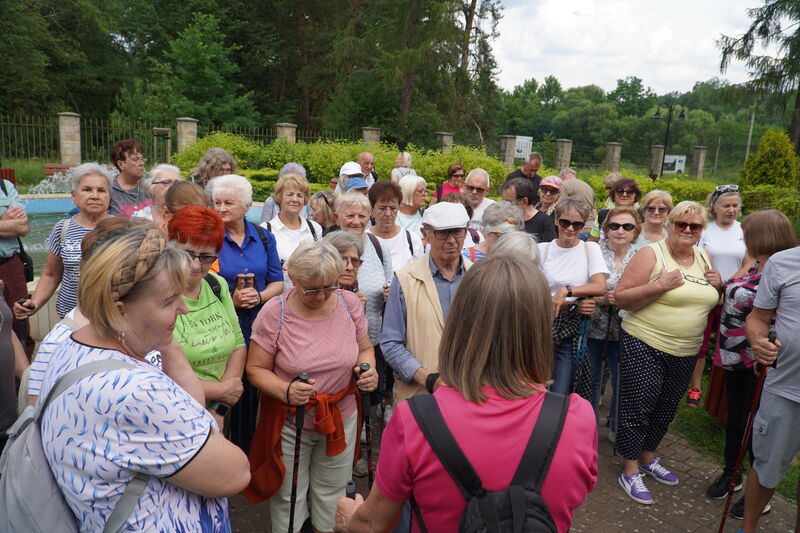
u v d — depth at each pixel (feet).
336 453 8.71
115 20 98.43
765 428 9.26
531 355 4.27
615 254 14.29
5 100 83.51
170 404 4.17
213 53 93.71
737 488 11.87
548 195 19.47
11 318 7.11
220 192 10.30
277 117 105.40
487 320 4.22
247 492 8.79
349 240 10.44
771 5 72.33
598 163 93.04
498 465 3.95
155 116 88.22
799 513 9.39
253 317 10.55
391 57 78.89
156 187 12.51
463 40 80.53
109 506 4.05
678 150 180.24
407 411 4.18
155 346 4.55
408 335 9.04
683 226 11.18
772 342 9.46
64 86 95.81
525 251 8.71
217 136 54.85
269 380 8.33
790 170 45.19
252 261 10.61
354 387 9.11
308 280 8.07
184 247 7.41
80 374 4.10
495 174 56.85
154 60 93.35
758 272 10.95
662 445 13.89
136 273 4.25
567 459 4.03
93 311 4.23
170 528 4.22
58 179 49.16
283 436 8.57
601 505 11.35
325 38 99.66
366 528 4.57
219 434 4.62
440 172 55.57
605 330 13.09
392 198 13.15
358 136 86.38
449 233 8.91
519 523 3.72
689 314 11.23
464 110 88.79
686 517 11.11
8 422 7.04
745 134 162.50
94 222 11.34
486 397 4.16
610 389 16.81
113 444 3.99
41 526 4.07
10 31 82.64
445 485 3.99
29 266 13.25
